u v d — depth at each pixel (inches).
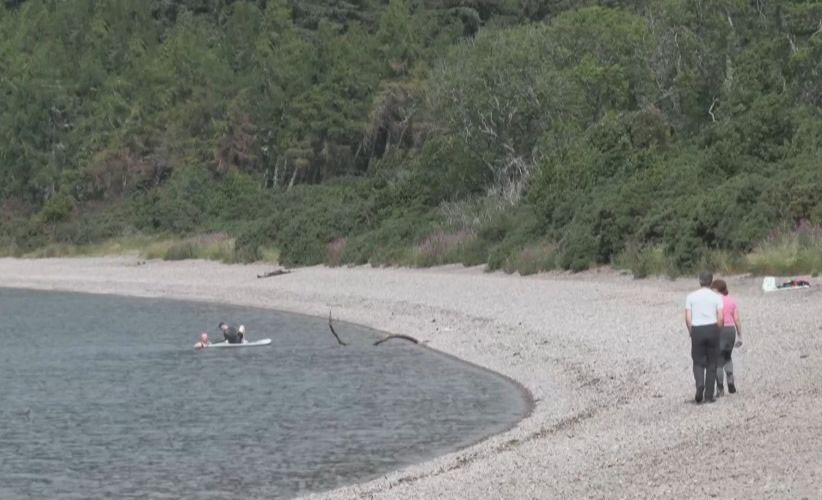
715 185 2497.5
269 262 3484.3
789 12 3134.8
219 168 4872.0
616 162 2844.5
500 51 3523.6
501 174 3326.8
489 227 2930.6
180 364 1830.7
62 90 5674.2
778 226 2178.9
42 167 5452.8
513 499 851.4
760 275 2063.2
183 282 3262.8
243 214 4379.9
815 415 1003.3
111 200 5022.1
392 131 4894.2
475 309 2134.6
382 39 5147.6
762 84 2854.3
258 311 2588.6
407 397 1429.6
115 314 2662.4
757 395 1142.3
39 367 1827.0
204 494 1012.5
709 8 3265.3
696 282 2140.7
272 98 5036.9
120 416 1386.6
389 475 1026.1
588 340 1667.1
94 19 6323.8
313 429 1264.8
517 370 1561.3
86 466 1132.5
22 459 1166.3
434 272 2871.6
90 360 1903.3
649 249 2341.3
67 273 3794.3
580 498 824.9
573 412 1227.2
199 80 5393.7
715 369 1136.2
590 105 3390.7
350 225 3422.7
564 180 2839.6
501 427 1219.9
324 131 4921.3
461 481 943.0
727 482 810.2
